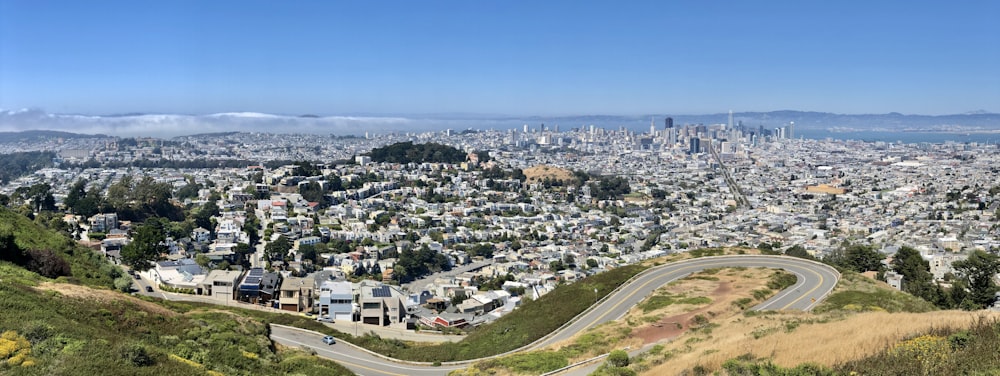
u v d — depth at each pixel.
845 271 71.25
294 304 82.62
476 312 92.62
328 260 132.12
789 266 74.25
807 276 69.06
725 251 82.69
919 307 55.69
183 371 32.12
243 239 139.75
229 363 39.75
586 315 60.50
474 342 59.28
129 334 38.97
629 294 65.56
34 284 44.34
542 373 44.12
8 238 58.12
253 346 45.75
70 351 30.38
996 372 23.55
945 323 34.12
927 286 78.62
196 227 148.62
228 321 56.50
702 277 68.50
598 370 39.69
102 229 133.00
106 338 34.19
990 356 25.22
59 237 74.38
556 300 66.06
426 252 132.00
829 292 61.47
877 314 43.38
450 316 87.44
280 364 44.19
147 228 110.62
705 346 40.72
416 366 54.50
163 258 107.81
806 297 60.06
